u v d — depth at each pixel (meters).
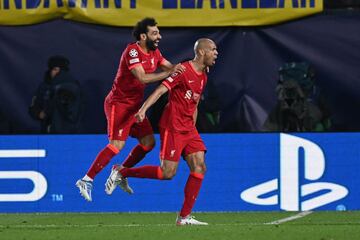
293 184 39.25
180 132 31.52
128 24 38.97
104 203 39.28
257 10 38.91
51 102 39.66
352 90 39.41
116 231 28.28
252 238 26.19
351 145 39.22
